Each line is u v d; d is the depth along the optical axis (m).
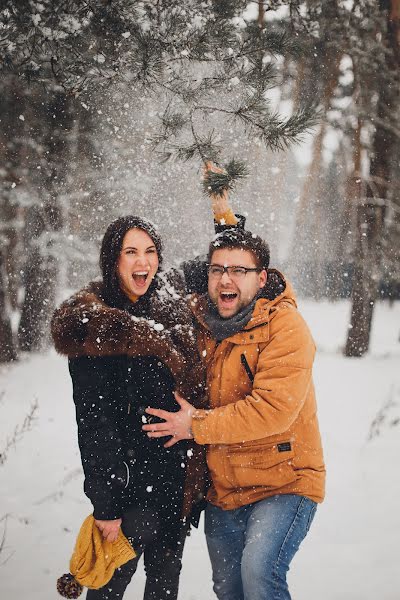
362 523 4.21
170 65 3.15
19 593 3.21
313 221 30.19
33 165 11.67
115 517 2.40
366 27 11.95
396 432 6.40
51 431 6.59
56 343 2.38
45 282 12.73
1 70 3.33
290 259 30.84
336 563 3.67
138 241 2.48
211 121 3.29
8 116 9.75
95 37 3.12
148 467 2.51
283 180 13.29
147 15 3.16
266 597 2.37
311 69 11.31
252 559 2.39
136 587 3.34
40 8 2.99
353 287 14.12
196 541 3.99
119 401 2.46
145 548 2.65
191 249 8.23
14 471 5.20
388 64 13.14
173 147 3.21
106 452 2.39
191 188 8.09
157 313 2.53
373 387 9.45
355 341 13.90
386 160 14.23
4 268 11.96
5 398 8.47
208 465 2.63
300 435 2.61
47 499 4.55
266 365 2.52
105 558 2.41
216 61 3.19
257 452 2.56
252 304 2.61
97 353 2.36
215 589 2.72
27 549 3.73
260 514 2.51
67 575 2.47
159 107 3.43
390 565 3.62
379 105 13.84
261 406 2.44
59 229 12.17
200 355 2.62
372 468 5.32
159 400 2.49
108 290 2.53
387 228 15.59
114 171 9.99
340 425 6.87
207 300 2.72
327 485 4.94
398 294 32.22
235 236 2.62
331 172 29.00
